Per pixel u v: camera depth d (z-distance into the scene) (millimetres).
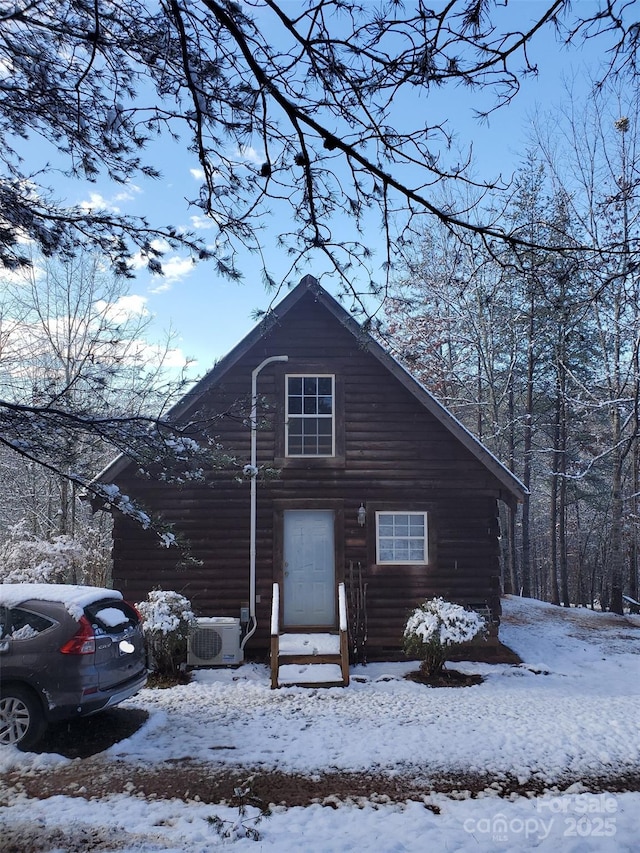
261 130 4355
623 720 8641
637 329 19766
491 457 13016
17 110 4863
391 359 13094
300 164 4039
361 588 12727
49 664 7324
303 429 13508
